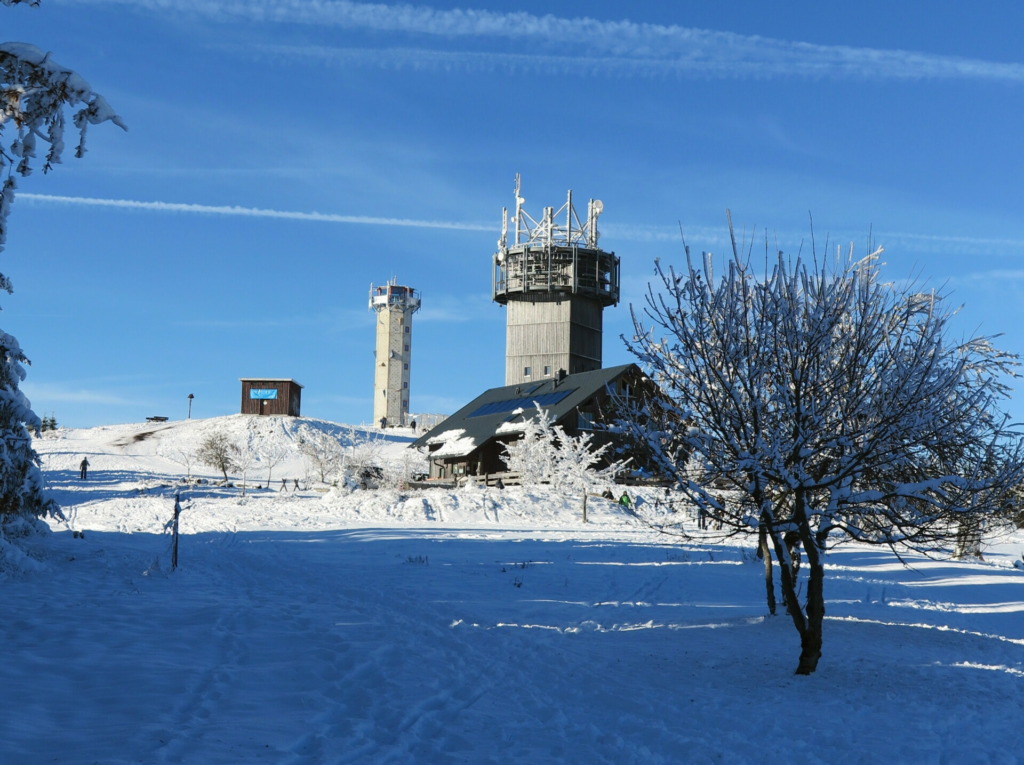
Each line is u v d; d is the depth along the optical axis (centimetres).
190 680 985
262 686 982
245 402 10069
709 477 1234
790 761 799
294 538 3253
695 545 3167
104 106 1113
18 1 1082
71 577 1864
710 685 1096
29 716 823
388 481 5788
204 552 2636
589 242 8275
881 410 1154
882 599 1997
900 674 1155
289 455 8856
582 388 5856
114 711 853
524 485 5197
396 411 12244
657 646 1337
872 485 1249
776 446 1120
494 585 2033
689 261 1232
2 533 1995
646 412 1268
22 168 1105
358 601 1703
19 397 2080
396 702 944
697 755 807
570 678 1120
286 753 747
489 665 1165
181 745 750
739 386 1186
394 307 12356
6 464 2028
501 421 6100
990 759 812
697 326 1201
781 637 1396
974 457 1217
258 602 1628
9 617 1357
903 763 798
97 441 9400
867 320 1201
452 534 3453
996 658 1320
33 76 1086
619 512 4638
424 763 756
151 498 5488
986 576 2580
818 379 1172
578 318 8106
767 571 1602
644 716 951
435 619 1514
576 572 2339
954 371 1159
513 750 804
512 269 8188
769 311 1182
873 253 1276
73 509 4916
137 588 1750
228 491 6056
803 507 1161
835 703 1012
